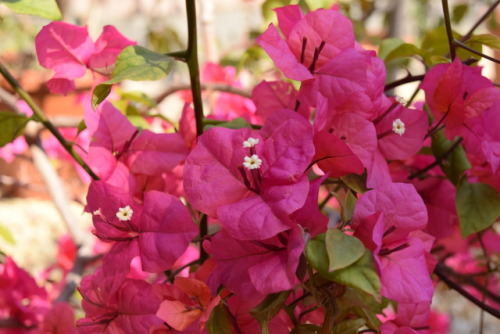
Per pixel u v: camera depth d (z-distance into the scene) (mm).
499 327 2201
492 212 579
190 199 472
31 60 3084
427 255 491
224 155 475
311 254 444
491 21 1474
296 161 464
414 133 546
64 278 1071
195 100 557
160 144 578
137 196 581
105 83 493
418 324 526
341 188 584
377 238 449
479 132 553
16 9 550
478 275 754
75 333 748
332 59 520
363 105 522
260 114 585
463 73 556
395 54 674
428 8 1830
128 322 515
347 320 478
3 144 610
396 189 475
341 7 1229
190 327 493
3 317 799
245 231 455
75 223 932
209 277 490
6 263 806
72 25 573
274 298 464
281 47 512
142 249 504
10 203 2932
